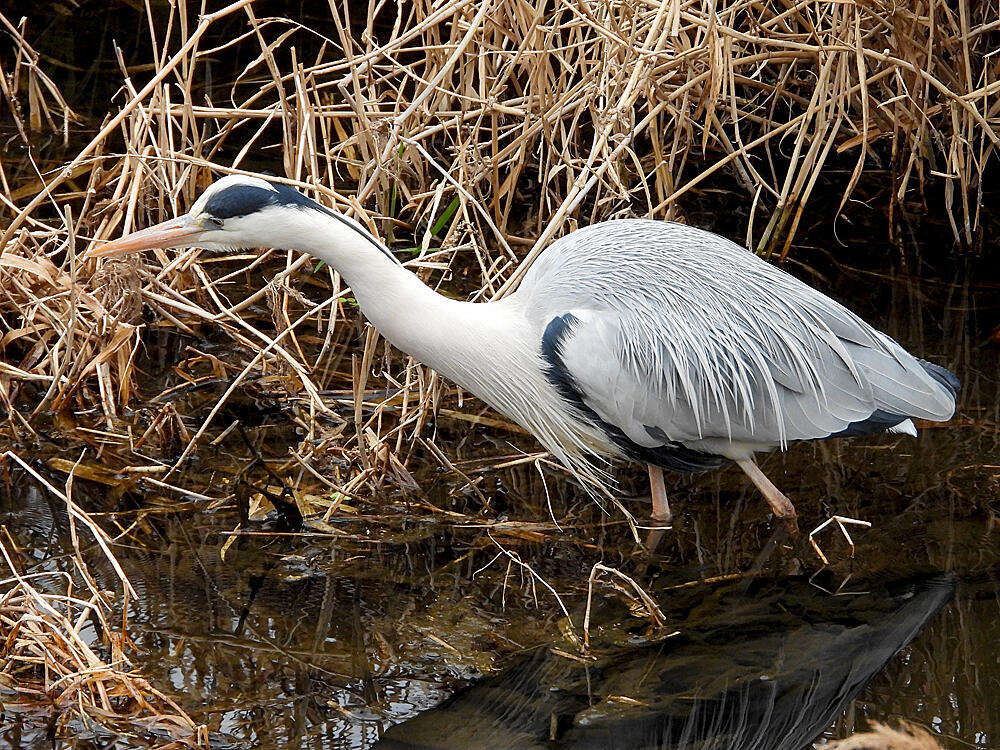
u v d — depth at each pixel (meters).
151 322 13.00
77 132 15.97
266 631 9.02
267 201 9.11
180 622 9.09
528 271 10.53
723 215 15.23
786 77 14.72
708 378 9.91
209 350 12.68
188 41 11.80
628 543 10.24
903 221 15.12
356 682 8.52
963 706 8.31
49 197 14.18
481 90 12.62
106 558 9.79
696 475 11.30
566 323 9.82
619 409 9.97
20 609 8.64
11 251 12.22
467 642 9.00
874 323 13.09
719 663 8.84
